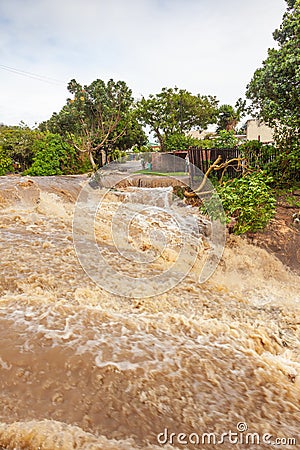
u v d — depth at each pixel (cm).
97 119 1897
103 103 1841
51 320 341
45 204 917
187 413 235
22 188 1012
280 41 915
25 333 312
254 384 278
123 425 219
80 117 1870
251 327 395
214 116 3117
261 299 491
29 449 195
